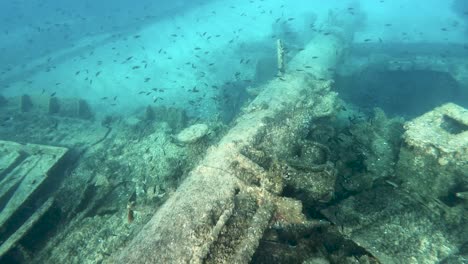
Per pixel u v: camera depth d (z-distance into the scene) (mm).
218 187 3834
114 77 14703
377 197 4754
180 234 3262
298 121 6152
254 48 15508
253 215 3713
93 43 20031
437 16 20609
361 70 10680
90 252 4949
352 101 9906
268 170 4473
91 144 8250
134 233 4582
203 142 5812
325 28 11852
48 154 7363
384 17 21422
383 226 4348
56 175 7191
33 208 6281
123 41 19891
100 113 10133
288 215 3857
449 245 4113
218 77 13227
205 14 24250
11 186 6418
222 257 3236
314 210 4574
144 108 10914
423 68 10273
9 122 9711
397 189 4863
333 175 4406
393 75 10633
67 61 17625
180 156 6406
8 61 18797
